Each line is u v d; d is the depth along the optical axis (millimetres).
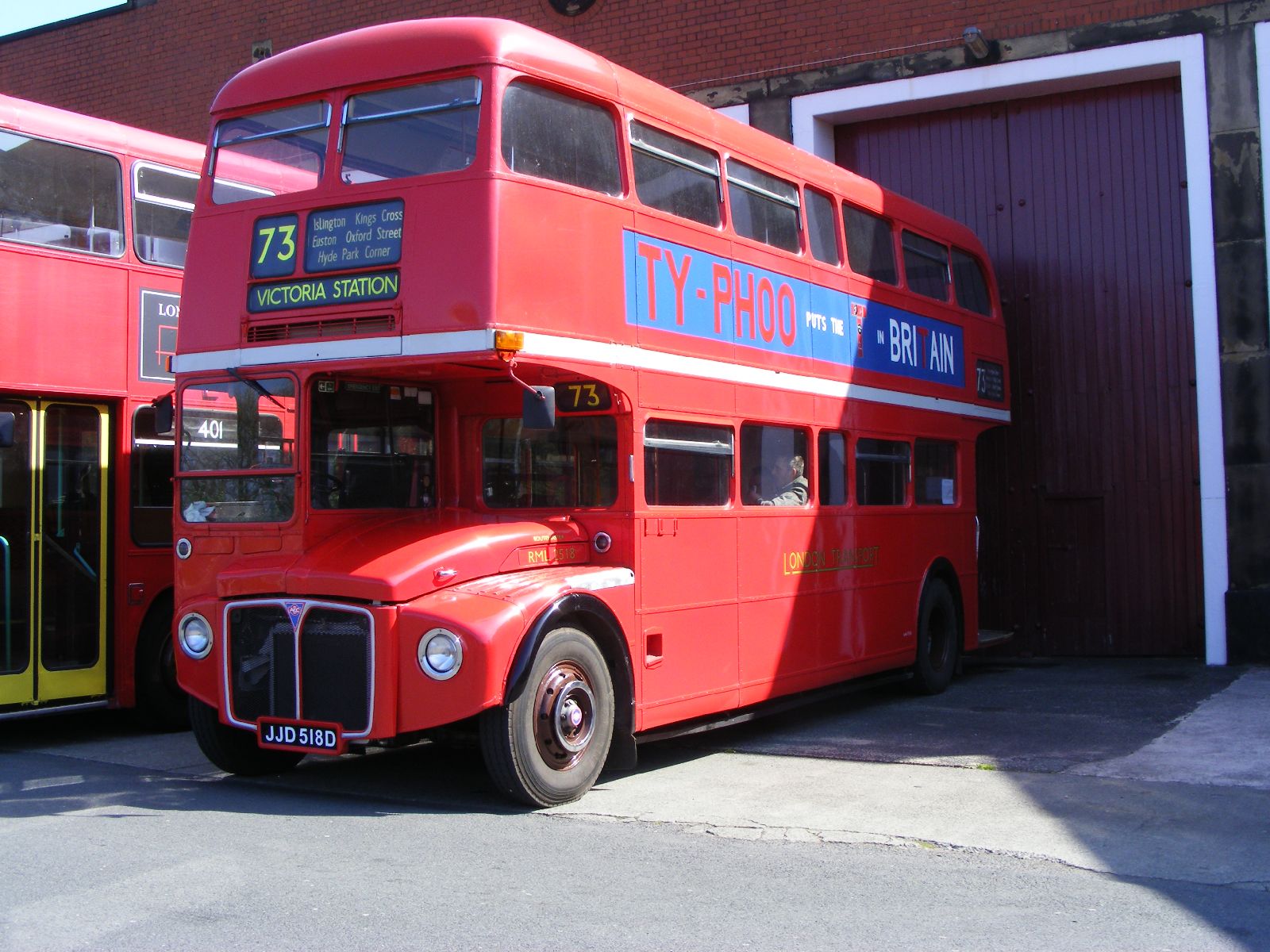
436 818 7312
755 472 9938
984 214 15508
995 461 15570
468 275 7477
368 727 7297
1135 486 14859
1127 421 14891
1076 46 14453
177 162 11156
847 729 10547
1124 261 14883
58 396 10102
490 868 6207
